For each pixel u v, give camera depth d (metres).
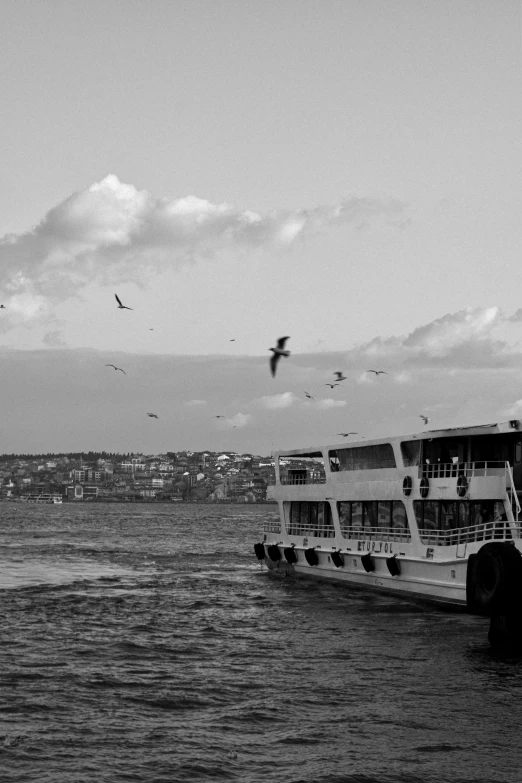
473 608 41.94
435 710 31.27
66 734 28.64
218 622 48.44
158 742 28.02
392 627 45.69
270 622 48.25
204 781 25.11
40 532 156.50
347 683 34.88
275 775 25.56
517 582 39.84
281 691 33.78
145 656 39.91
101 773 25.52
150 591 62.09
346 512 59.56
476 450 49.53
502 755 27.12
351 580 57.62
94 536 143.12
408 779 25.38
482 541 44.69
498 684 34.53
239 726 29.64
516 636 39.97
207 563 86.38
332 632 44.94
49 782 24.83
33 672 36.62
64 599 57.53
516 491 46.34
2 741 27.88
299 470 70.94
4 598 58.00
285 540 68.06
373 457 57.44
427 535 50.12
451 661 38.22
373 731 29.11
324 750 27.45
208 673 36.66
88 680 35.38
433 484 49.34
